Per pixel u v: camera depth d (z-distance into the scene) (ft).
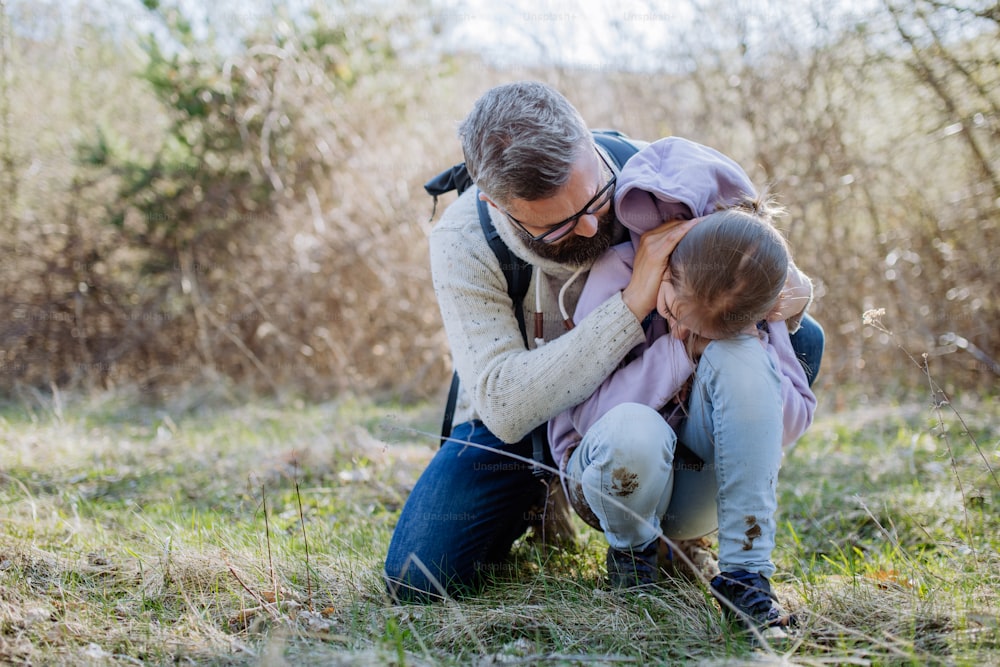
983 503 9.10
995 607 5.96
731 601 5.99
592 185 6.07
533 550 8.11
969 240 16.11
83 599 6.77
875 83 16.97
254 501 10.71
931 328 16.17
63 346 20.21
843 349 16.66
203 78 20.25
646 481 6.14
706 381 6.13
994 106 15.58
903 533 8.63
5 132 21.71
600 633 6.02
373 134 20.76
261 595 6.86
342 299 19.61
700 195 6.23
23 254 20.42
